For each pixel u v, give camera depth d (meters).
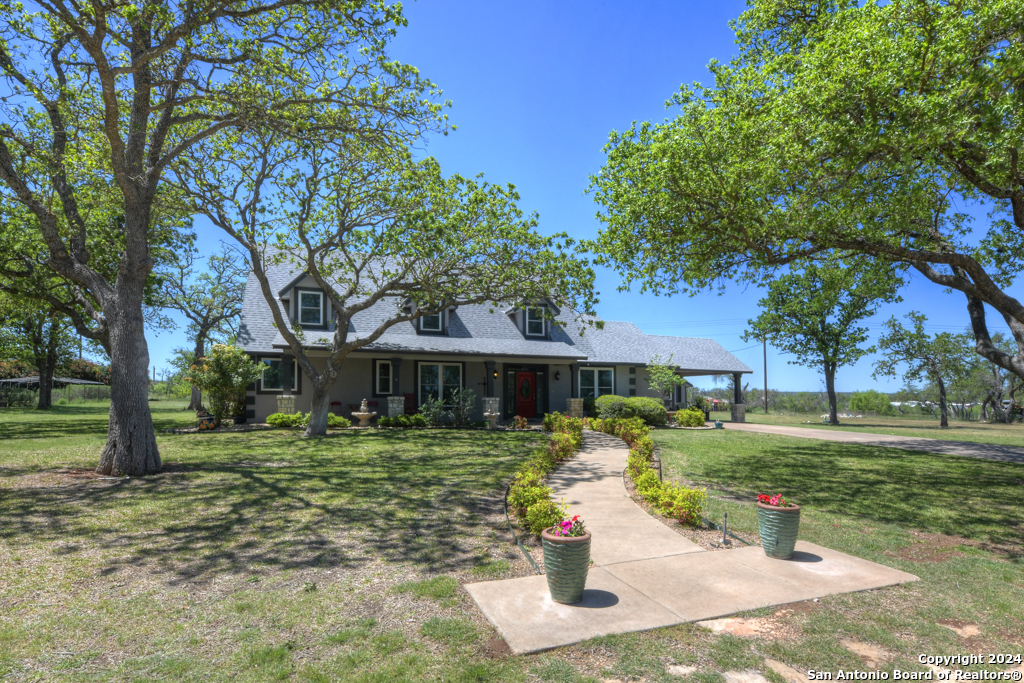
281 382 20.59
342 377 21.19
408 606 4.62
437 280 17.17
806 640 4.05
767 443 17.14
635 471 10.17
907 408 45.47
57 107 11.14
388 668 3.62
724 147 9.74
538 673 3.56
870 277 15.24
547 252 15.91
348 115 11.50
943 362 30.83
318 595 4.83
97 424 21.48
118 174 10.12
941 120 7.02
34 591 4.87
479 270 16.53
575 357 23.97
